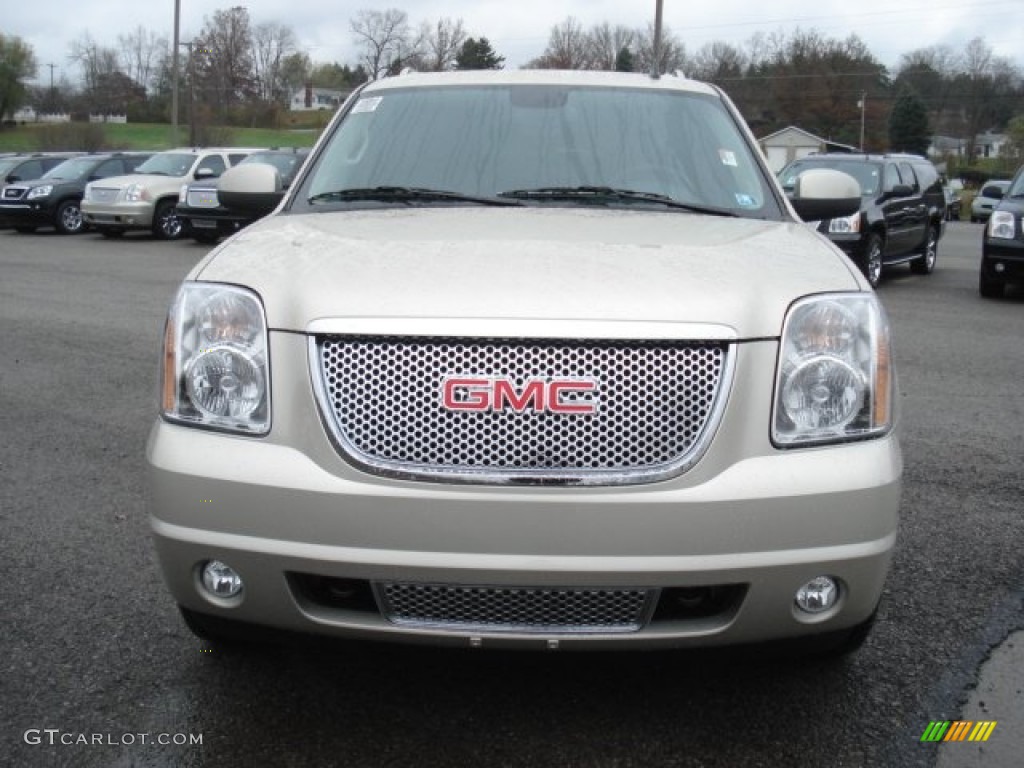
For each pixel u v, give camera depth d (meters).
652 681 3.07
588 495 2.44
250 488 2.52
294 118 73.50
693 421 2.49
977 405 6.59
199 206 18.47
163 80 75.88
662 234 3.14
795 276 2.74
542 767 2.66
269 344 2.60
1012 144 76.31
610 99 4.13
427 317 2.49
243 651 3.21
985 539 4.23
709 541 2.45
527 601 2.51
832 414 2.58
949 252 20.67
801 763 2.68
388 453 2.49
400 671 3.12
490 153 3.86
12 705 2.92
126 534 4.25
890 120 83.19
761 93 86.50
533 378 2.45
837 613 2.61
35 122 80.19
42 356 8.13
